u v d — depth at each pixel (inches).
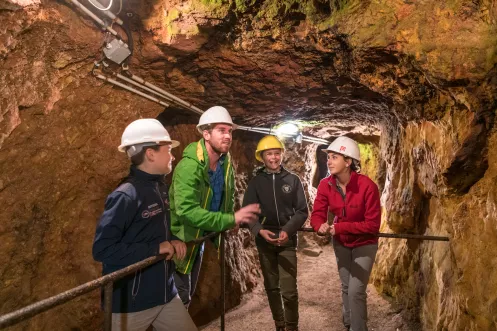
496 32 82.7
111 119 119.3
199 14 98.5
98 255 67.6
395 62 100.0
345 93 139.3
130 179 73.1
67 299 52.4
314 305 163.9
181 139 164.4
